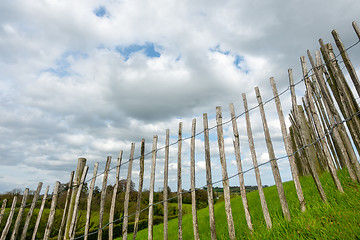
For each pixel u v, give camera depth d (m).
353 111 3.35
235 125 4.21
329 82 3.82
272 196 6.23
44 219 12.36
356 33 3.23
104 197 4.77
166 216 4.29
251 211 5.28
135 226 4.41
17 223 5.01
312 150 5.76
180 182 4.39
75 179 5.06
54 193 5.05
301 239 2.66
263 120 3.98
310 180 5.27
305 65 4.05
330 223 2.72
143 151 4.98
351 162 3.43
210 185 4.07
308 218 3.08
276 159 3.72
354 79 3.19
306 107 5.00
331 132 3.81
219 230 4.86
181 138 4.68
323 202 3.39
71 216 4.76
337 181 3.50
